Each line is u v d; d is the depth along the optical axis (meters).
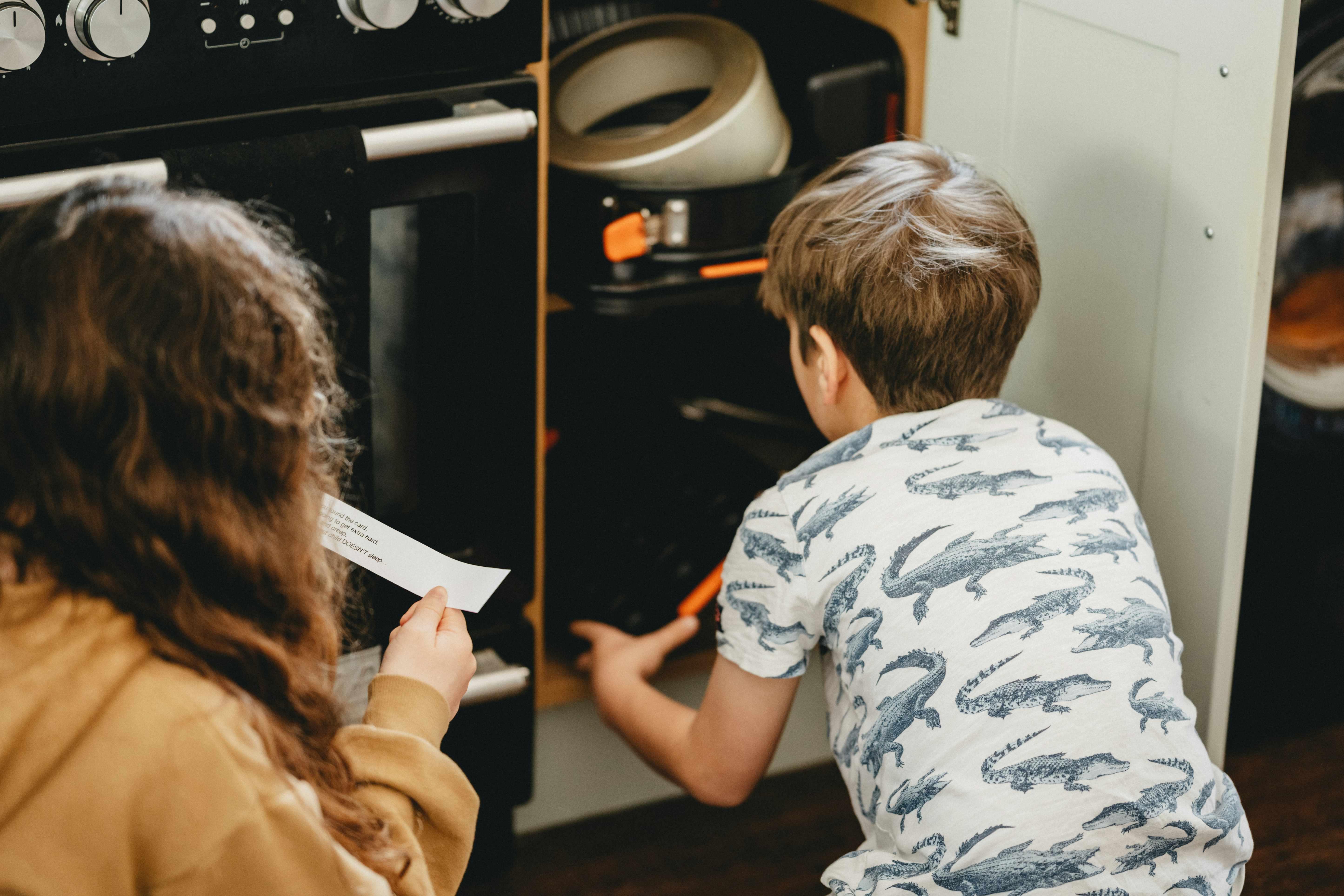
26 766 0.75
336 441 1.02
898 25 1.56
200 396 0.75
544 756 1.64
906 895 1.06
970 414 1.19
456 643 1.00
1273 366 1.40
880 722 1.11
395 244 1.28
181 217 0.77
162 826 0.76
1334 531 1.53
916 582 1.10
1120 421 1.42
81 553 0.76
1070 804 1.02
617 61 1.62
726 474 1.76
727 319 1.80
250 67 1.16
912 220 1.19
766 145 1.54
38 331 0.73
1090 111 1.37
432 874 0.96
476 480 1.40
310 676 0.86
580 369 1.80
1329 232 1.35
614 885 1.60
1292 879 1.55
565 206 1.51
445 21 1.22
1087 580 1.09
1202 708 1.40
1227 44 1.20
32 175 1.08
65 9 1.08
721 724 1.26
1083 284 1.44
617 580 1.66
